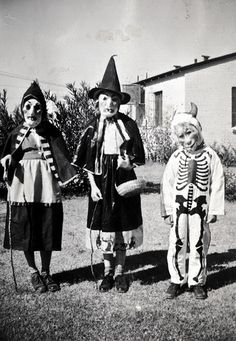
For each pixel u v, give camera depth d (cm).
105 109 446
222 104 1788
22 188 434
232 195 968
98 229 450
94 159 446
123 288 439
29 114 439
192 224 423
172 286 429
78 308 393
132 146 451
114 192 438
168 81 1877
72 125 1015
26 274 488
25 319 370
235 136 1798
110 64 454
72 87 1069
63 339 335
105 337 337
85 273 499
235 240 646
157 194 1032
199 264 424
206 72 1769
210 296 426
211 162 428
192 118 427
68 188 1041
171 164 439
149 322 363
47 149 444
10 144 452
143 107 2130
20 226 430
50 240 436
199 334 341
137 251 593
